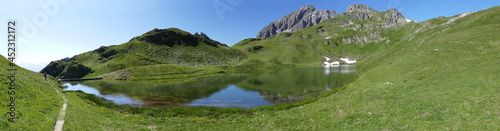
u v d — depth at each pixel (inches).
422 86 1488.7
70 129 859.4
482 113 837.2
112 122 1228.5
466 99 1021.2
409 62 2427.4
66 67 6830.7
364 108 1322.6
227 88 3432.6
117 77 5757.9
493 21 3444.9
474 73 1457.9
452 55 2098.9
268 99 2428.6
